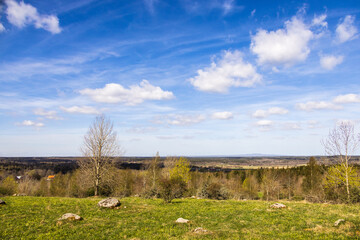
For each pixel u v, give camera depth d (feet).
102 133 121.49
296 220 53.36
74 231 47.47
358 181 84.28
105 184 126.11
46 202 76.95
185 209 70.64
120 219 57.67
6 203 72.64
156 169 183.42
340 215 55.52
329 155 94.27
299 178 245.24
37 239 42.55
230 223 53.93
